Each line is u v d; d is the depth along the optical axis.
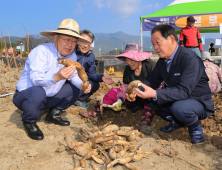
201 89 2.32
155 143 2.32
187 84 2.16
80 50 3.40
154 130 2.85
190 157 2.00
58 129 2.70
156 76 2.74
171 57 2.35
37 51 2.41
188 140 2.45
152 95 2.20
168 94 2.17
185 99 2.28
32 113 2.35
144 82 2.80
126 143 2.02
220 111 3.05
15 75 5.53
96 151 1.90
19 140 2.35
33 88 2.36
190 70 2.17
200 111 2.25
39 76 2.28
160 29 2.21
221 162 1.89
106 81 3.38
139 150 2.02
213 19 7.87
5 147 2.16
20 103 2.49
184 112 2.16
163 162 1.92
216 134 2.54
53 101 2.77
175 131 2.68
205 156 2.02
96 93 4.99
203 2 8.21
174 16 8.23
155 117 3.14
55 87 2.63
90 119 3.20
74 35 2.31
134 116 3.25
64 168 1.83
